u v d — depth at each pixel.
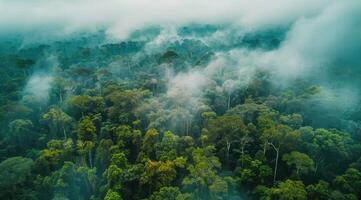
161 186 61.06
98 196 65.31
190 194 56.22
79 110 97.56
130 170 64.38
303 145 71.62
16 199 61.84
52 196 63.66
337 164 70.25
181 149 74.31
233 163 74.62
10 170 66.00
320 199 58.41
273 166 71.12
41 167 69.25
